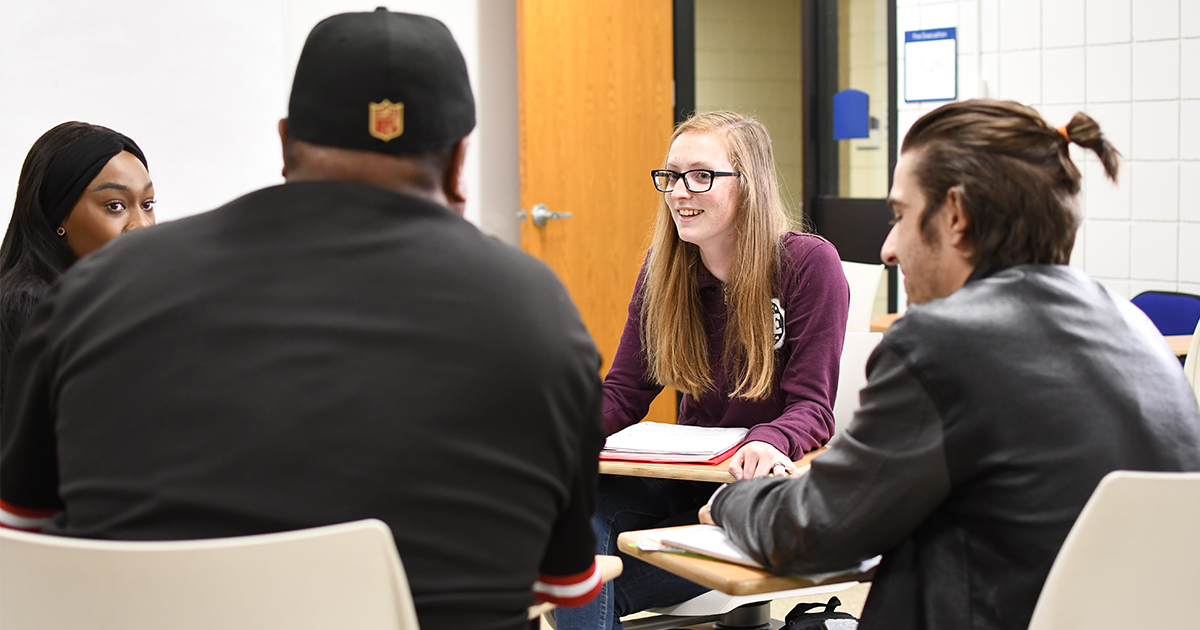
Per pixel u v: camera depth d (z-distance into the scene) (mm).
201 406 812
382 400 814
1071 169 1118
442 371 829
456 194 990
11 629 837
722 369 2041
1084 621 1018
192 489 798
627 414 2119
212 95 3490
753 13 6648
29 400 922
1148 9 3893
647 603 1864
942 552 1106
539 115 4320
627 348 2160
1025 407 1043
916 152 1155
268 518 793
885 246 1218
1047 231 1110
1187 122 3836
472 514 832
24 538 792
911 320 1104
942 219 1137
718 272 2018
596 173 4496
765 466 1649
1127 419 1049
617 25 4512
